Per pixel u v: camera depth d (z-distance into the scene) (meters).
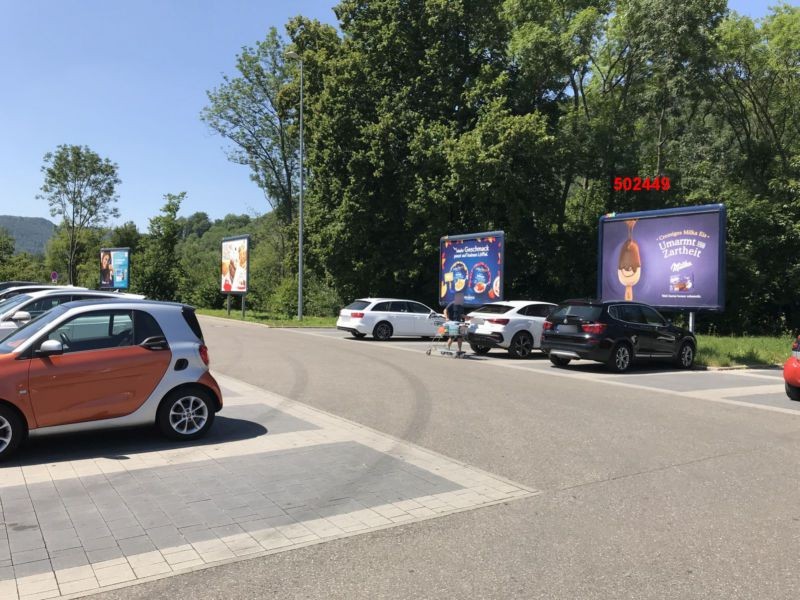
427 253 30.95
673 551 4.15
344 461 6.21
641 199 33.00
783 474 5.98
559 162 31.31
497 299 22.22
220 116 49.53
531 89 32.00
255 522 4.57
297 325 29.88
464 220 31.81
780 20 32.62
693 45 29.73
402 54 31.91
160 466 5.94
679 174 32.59
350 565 3.88
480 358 16.58
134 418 6.62
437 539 4.31
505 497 5.22
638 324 14.38
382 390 10.57
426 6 30.72
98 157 71.69
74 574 3.70
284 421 8.02
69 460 6.11
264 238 67.12
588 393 10.72
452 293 24.17
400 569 3.83
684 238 17.69
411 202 30.34
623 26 32.31
